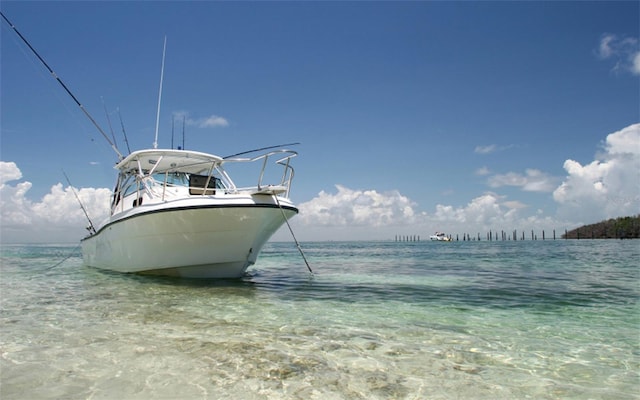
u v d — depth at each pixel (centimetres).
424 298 791
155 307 676
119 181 1203
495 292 875
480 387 337
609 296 823
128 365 377
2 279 1118
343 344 457
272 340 470
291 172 1031
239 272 1015
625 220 11219
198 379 343
